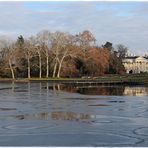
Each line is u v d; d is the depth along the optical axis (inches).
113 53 7140.8
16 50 5536.4
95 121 1013.8
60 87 3233.3
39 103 1601.9
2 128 885.2
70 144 695.1
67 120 1037.2
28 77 5472.4
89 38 5526.6
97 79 5049.2
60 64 5354.3
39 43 5497.1
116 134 800.9
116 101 1713.8
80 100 1780.3
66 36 5418.3
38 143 704.4
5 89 2864.2
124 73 6771.7
